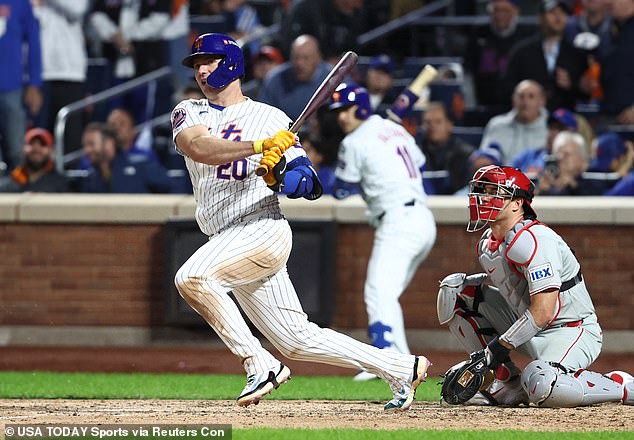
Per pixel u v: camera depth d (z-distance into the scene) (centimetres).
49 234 4131
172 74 5225
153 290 4097
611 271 3959
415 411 2234
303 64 4528
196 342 4072
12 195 4234
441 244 3991
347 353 2058
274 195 1991
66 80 5119
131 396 2733
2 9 4853
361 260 4009
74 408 2333
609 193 4403
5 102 4891
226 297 1956
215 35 1992
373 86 4869
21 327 4141
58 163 4744
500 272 2266
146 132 4897
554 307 2198
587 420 2091
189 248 4006
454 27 5425
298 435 1795
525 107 4538
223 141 1900
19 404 2441
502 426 1994
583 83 4847
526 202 2239
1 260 4144
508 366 2359
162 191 4719
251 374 1966
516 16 5044
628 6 4734
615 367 3609
